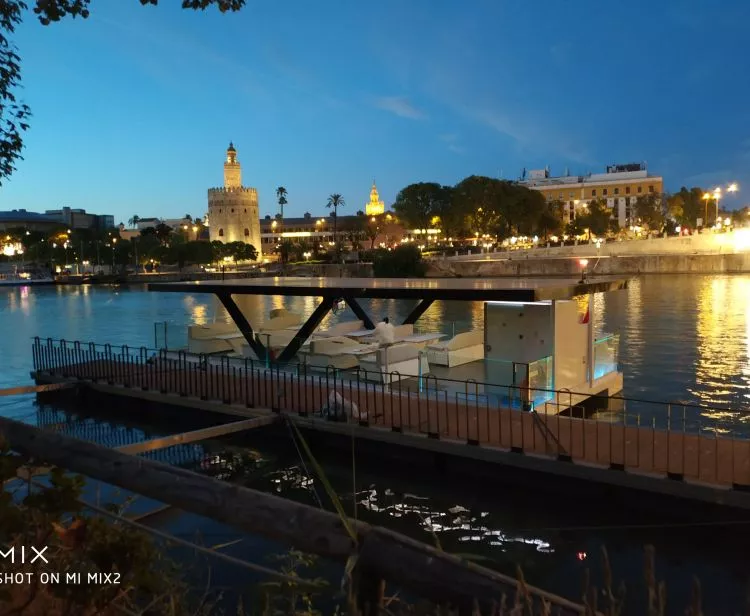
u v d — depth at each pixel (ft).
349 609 6.26
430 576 6.07
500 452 39.37
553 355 51.13
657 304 171.94
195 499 7.95
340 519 6.94
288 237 634.84
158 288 68.28
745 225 486.79
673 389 75.00
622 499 35.88
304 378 54.39
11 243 525.34
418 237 529.86
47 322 175.73
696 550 32.04
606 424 43.27
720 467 35.47
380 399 51.62
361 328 73.56
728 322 131.95
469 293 49.14
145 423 59.00
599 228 437.99
